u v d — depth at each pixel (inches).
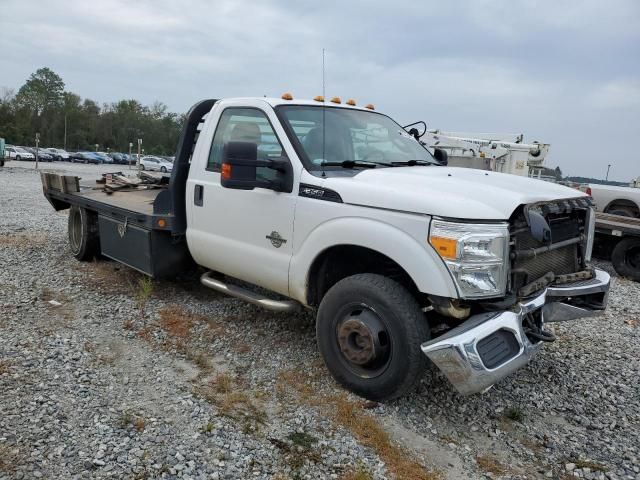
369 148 182.9
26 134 3769.7
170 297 225.8
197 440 123.4
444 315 134.0
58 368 154.6
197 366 163.9
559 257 155.9
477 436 134.9
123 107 4515.3
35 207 518.0
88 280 245.4
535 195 140.1
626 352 197.0
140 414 133.0
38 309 203.5
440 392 155.5
